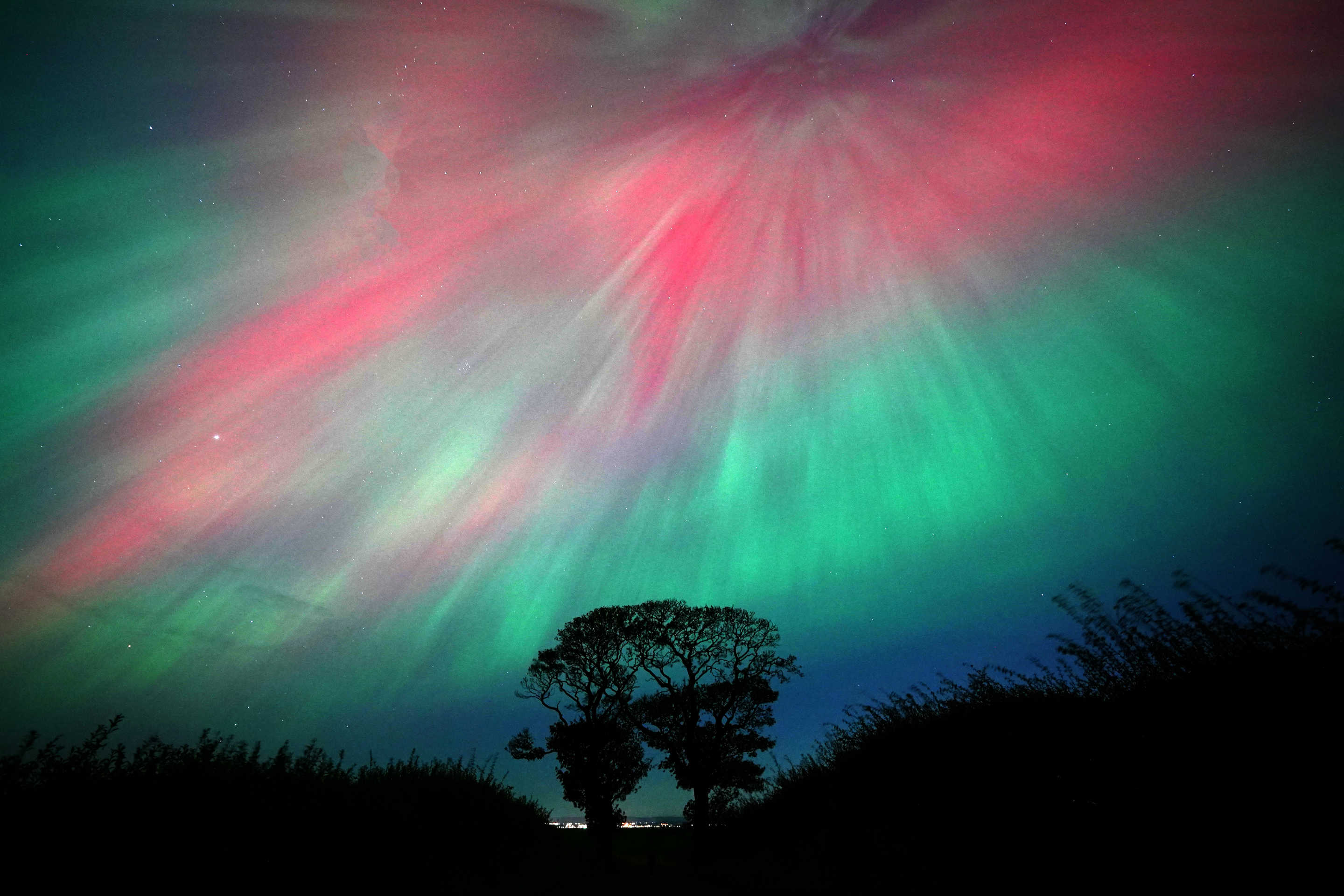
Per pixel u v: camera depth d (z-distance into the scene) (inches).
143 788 221.3
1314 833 122.0
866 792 290.7
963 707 244.7
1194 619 167.6
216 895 198.7
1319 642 141.3
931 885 194.4
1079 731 182.9
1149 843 147.7
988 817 197.0
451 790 433.7
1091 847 160.9
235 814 233.5
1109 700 183.3
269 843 231.5
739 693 832.9
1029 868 171.6
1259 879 126.2
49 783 205.5
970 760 218.4
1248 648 153.6
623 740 805.2
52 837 188.4
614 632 866.1
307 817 258.5
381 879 261.3
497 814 466.6
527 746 799.7
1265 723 135.8
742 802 576.4
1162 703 161.3
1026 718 209.0
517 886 342.0
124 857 192.5
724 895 326.0
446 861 320.2
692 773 781.9
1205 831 138.5
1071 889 156.5
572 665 848.9
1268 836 128.1
